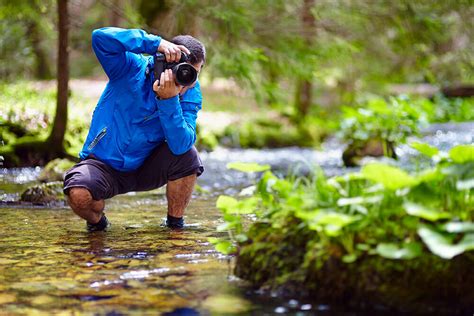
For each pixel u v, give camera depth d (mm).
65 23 9523
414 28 13211
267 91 11148
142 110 4883
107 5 10539
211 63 10688
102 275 3670
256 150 13477
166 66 4730
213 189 8062
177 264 3922
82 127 10883
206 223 5449
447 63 17953
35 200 6625
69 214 5922
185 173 5078
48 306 3123
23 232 4996
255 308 3094
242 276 3574
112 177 4965
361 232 3152
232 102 16594
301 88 16062
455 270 3055
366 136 11016
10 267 3850
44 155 9961
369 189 3182
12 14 11508
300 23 12484
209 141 13172
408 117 10883
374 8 12836
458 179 3131
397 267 3068
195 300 3209
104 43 4715
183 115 4961
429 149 3514
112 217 5781
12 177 8836
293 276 3297
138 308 3094
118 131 4902
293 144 14109
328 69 16578
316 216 3051
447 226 2877
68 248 4387
